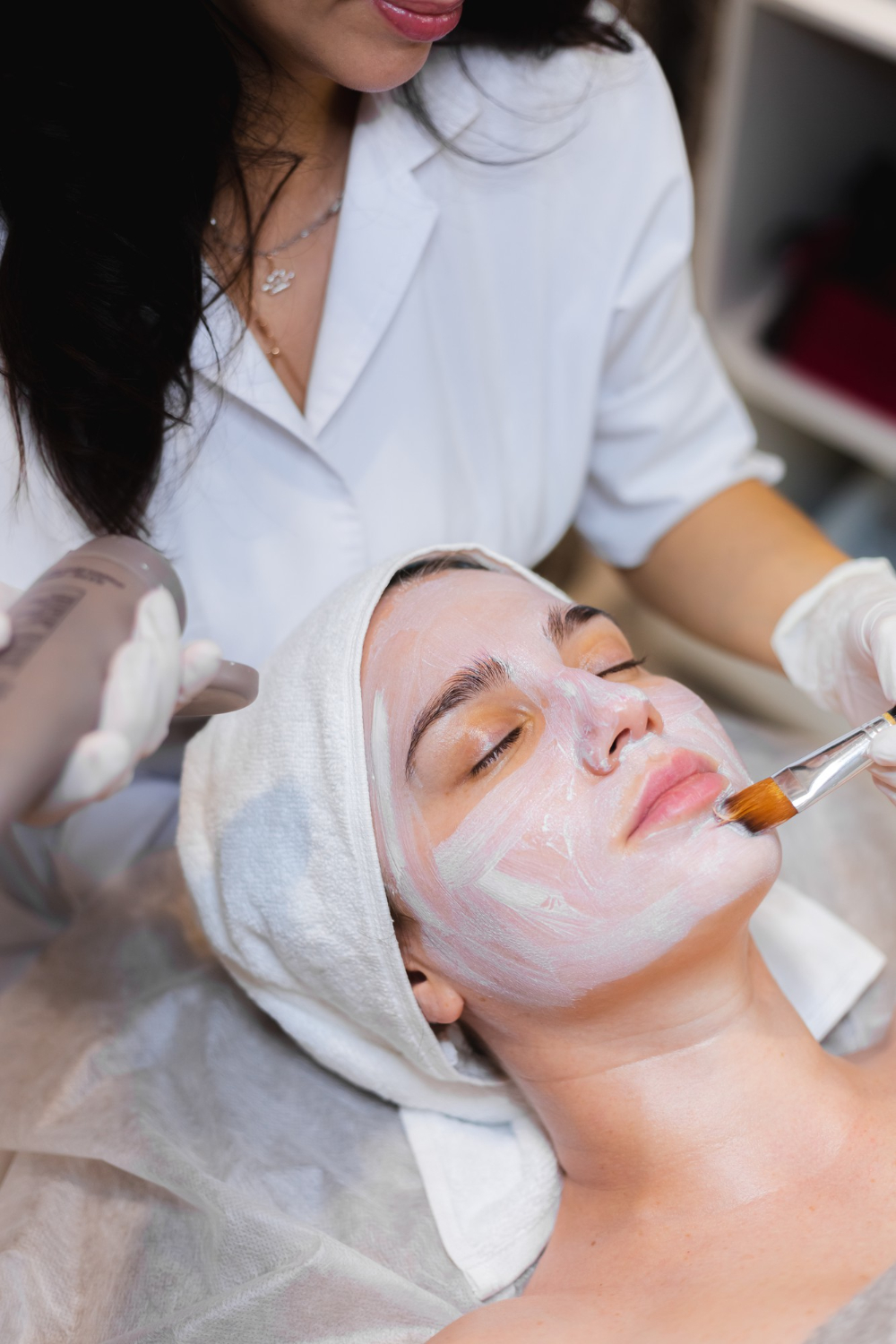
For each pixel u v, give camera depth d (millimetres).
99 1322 837
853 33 1227
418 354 945
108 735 523
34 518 877
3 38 670
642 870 759
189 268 757
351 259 882
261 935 873
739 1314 722
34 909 1077
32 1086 956
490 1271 854
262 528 938
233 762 878
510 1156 912
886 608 928
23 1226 882
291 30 704
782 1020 846
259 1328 804
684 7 1358
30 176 710
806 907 1020
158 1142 897
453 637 833
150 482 845
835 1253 755
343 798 803
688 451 1140
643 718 784
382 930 809
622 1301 778
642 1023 806
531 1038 834
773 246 1561
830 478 1835
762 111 1374
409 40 699
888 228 1465
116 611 562
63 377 773
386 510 987
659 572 1171
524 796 784
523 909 776
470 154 923
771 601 1079
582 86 955
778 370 1542
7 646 545
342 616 854
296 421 875
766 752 1141
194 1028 984
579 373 1052
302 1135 947
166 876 1075
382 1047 916
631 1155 826
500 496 1071
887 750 756
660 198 1007
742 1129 809
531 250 980
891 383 1471
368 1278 832
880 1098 842
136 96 698
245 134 788
